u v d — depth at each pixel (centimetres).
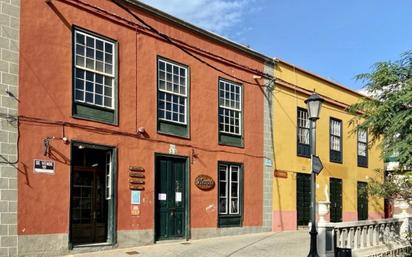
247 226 2003
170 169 1723
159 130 1686
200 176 1819
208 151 1861
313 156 1362
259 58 2144
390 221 1817
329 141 2573
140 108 1628
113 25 1570
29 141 1330
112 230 1520
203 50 1878
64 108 1417
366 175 2847
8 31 1307
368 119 1669
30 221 1315
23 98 1326
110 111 1544
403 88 1595
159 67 1706
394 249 1792
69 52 1441
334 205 2566
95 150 1541
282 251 1556
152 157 1653
